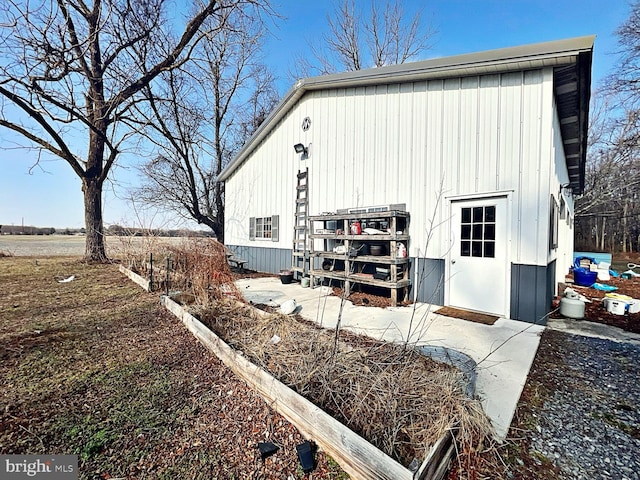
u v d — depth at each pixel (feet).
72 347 10.30
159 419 6.52
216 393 7.55
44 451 5.52
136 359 9.43
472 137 15.07
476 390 7.69
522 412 6.89
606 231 62.44
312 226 21.66
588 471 5.19
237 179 34.73
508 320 13.62
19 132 26.50
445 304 15.99
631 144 46.80
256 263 30.99
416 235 17.04
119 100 28.86
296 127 25.14
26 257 38.11
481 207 14.84
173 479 5.02
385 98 18.62
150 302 16.30
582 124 18.26
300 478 5.12
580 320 13.94
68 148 28.53
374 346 9.46
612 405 7.20
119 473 5.10
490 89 14.55
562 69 13.25
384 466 4.46
